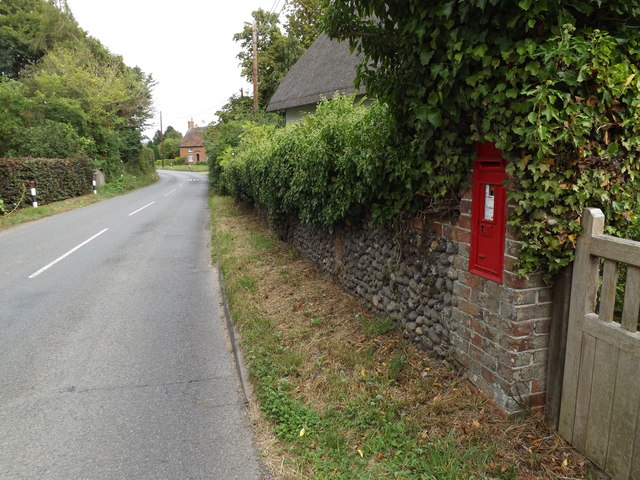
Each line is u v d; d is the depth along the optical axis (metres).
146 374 4.14
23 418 3.44
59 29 33.66
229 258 8.09
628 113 2.55
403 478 2.47
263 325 4.77
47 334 5.14
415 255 3.94
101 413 3.49
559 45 2.30
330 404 3.26
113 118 30.50
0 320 5.61
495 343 2.94
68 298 6.50
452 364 3.46
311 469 2.63
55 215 16.23
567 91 2.45
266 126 16.67
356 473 2.54
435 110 2.97
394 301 4.39
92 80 29.11
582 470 2.46
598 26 2.56
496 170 2.85
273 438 3.01
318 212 6.06
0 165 16.05
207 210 18.02
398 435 2.84
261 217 11.84
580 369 2.55
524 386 2.82
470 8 2.47
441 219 3.55
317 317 4.97
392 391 3.36
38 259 9.06
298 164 6.37
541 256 2.63
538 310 2.76
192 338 5.01
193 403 3.62
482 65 2.57
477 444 2.69
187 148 89.50
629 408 2.24
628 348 2.23
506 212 2.74
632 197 2.71
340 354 3.96
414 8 2.85
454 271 3.38
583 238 2.51
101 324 5.46
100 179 26.97
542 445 2.67
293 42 30.80
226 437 3.13
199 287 7.10
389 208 4.17
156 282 7.39
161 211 17.62
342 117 5.43
